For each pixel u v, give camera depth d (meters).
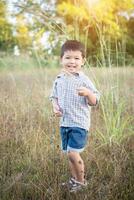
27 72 11.17
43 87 8.00
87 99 3.85
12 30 14.62
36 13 6.86
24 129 5.27
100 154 4.57
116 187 3.70
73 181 3.86
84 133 3.93
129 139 5.15
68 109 3.92
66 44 3.97
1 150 4.73
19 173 4.07
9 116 5.79
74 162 3.88
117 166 4.06
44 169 4.08
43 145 4.80
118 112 5.30
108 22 9.87
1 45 15.77
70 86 3.94
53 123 5.45
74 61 3.93
